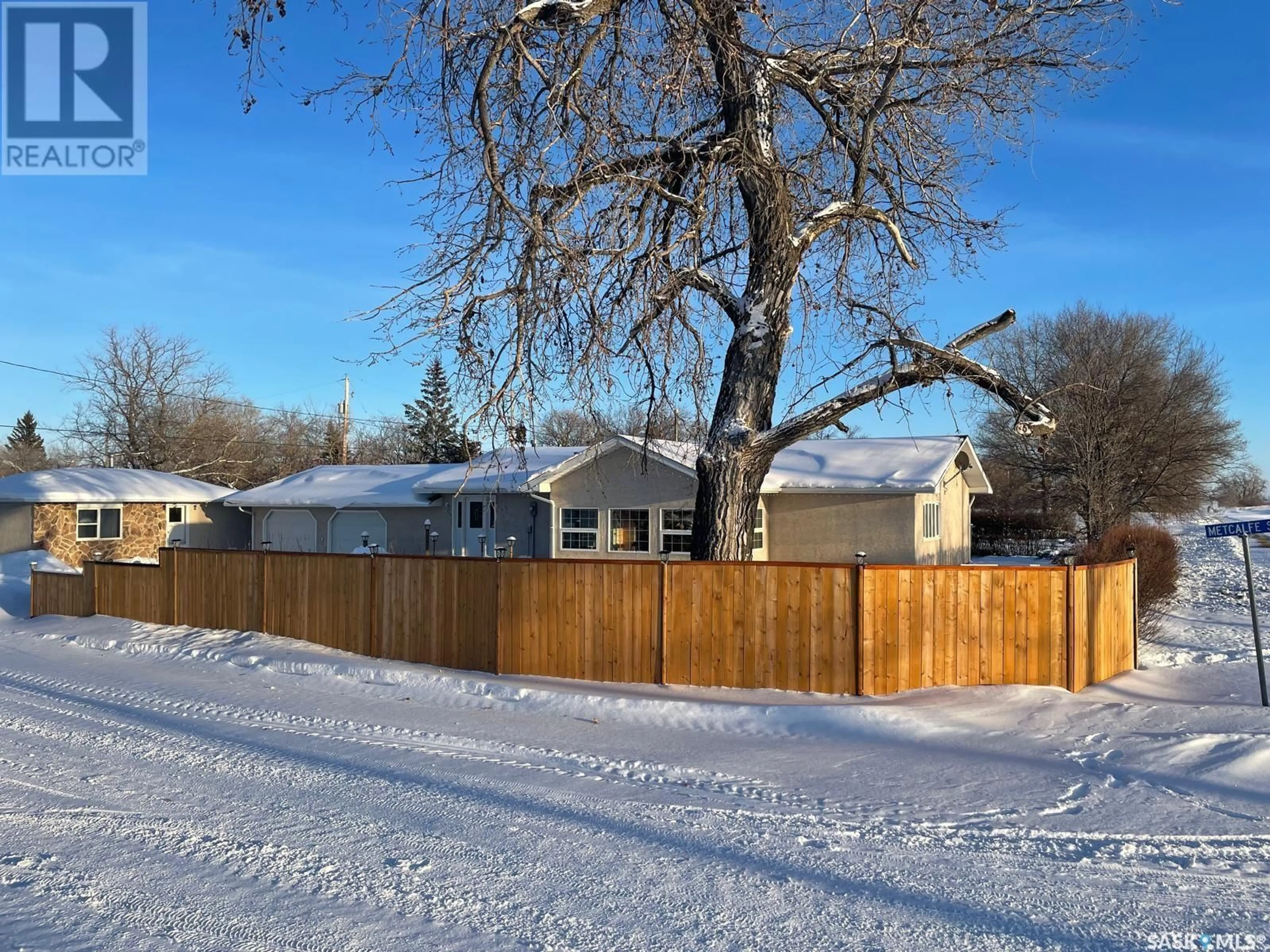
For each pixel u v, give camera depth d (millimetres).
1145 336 39656
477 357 12258
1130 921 5387
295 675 14539
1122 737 10000
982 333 13625
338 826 7055
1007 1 13367
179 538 35781
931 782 8523
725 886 5895
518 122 11781
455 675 13719
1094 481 33219
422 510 30906
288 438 68312
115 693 13172
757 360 14172
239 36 10344
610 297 12617
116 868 6086
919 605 12430
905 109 14453
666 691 12617
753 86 13484
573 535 25859
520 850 6551
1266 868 6336
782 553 24969
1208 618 22359
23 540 31953
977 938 5148
